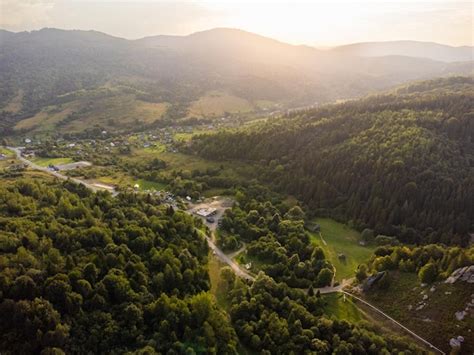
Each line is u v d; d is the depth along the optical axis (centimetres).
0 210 12512
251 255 14362
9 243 10131
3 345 8094
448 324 9919
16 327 8375
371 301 11681
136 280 10662
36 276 9288
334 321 10406
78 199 14738
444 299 10519
